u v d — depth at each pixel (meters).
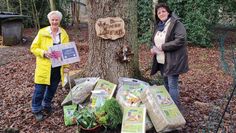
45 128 3.23
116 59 3.55
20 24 8.04
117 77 3.58
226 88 4.49
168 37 3.18
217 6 7.91
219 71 5.57
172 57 3.18
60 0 10.69
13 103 3.88
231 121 3.39
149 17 7.83
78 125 3.04
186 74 5.38
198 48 7.68
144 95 3.11
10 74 5.25
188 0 7.65
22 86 4.54
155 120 2.96
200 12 7.67
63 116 3.42
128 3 3.50
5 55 6.70
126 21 3.52
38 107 3.39
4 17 7.70
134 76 3.68
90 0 3.52
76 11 10.96
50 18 3.27
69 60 3.25
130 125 2.92
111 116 3.01
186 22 7.80
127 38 3.56
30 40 8.59
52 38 3.29
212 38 8.57
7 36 7.76
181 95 4.12
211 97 4.12
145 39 7.86
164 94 3.10
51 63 3.25
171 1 7.72
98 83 3.42
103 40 3.54
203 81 4.91
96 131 3.02
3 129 3.20
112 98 3.18
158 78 4.01
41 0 10.40
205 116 3.49
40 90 3.34
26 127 3.27
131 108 3.02
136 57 3.71
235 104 3.88
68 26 11.26
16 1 10.53
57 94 3.87
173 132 3.09
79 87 3.41
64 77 3.65
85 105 3.37
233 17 8.96
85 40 8.62
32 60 6.26
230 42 8.23
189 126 3.25
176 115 2.98
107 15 3.47
